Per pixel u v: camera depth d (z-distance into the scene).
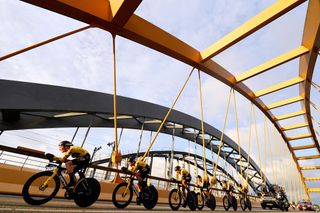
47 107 22.83
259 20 10.73
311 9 11.83
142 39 10.85
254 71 15.81
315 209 25.28
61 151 4.34
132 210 4.59
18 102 21.16
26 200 3.47
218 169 53.00
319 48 13.55
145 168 5.95
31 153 4.66
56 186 3.88
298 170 42.31
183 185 7.16
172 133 40.09
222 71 15.60
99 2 9.34
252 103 21.31
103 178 20.78
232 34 11.99
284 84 18.83
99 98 27.39
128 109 29.86
